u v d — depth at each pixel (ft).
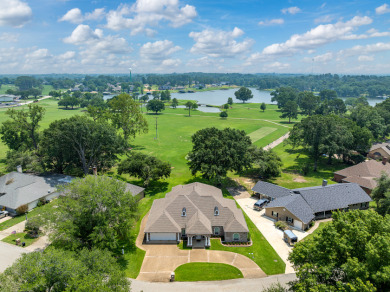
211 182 262.47
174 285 128.77
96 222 146.61
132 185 224.53
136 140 447.42
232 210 181.88
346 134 296.10
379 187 184.85
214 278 134.00
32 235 169.89
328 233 100.42
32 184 223.10
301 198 196.54
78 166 274.57
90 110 351.67
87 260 107.76
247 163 245.24
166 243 165.99
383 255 83.51
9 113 290.56
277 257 151.84
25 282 87.97
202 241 168.45
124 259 148.66
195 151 248.11
